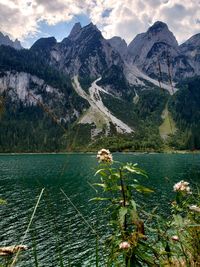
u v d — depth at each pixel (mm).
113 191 4344
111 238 4035
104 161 4340
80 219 45719
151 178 88312
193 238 4371
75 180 92938
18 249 2959
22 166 146000
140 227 3988
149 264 3807
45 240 35688
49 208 3750
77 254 29891
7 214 50531
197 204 4809
